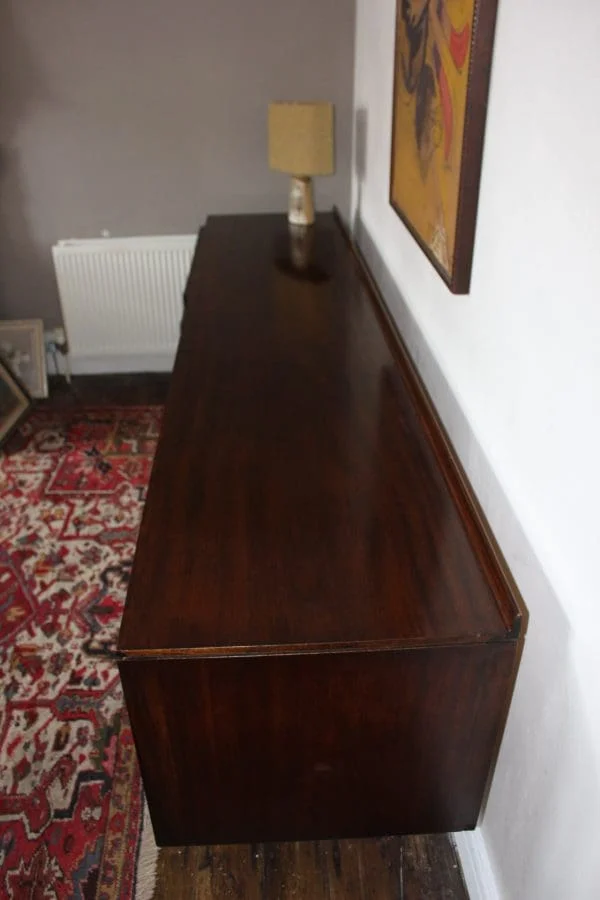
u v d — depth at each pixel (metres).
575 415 0.94
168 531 1.32
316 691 1.17
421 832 1.43
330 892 1.54
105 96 3.02
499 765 1.33
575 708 0.99
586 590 0.93
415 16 1.64
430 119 1.53
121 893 1.53
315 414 1.67
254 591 1.19
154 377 3.58
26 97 3.00
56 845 1.61
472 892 1.50
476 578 1.21
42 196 3.20
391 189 2.05
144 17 2.88
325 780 1.32
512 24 1.08
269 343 2.00
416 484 1.44
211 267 2.54
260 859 1.59
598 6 0.82
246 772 1.29
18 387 3.23
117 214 3.27
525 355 1.11
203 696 1.17
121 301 3.35
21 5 2.83
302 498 1.40
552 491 1.03
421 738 1.25
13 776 1.75
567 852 1.04
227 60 2.98
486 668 1.15
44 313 3.47
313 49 2.96
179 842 1.43
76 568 2.37
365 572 1.22
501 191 1.17
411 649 1.12
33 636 2.12
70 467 2.89
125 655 1.10
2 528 2.55
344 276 2.46
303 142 2.72
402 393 1.76
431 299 1.71
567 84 0.91
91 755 1.80
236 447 1.56
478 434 1.37
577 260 0.91
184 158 3.17
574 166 0.90
